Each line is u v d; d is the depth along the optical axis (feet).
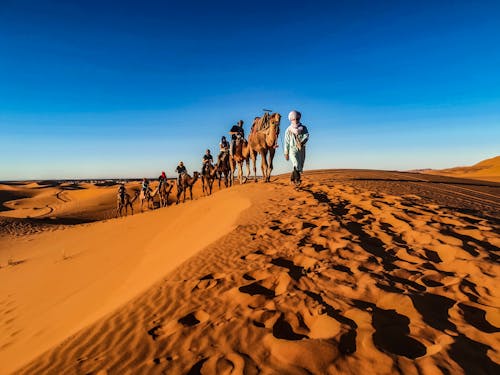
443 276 13.23
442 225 20.44
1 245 77.10
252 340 9.66
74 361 10.06
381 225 21.47
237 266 16.22
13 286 38.75
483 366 7.72
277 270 14.71
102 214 141.69
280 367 8.23
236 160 59.26
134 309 13.38
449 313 10.44
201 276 15.75
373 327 9.40
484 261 14.10
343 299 11.49
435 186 48.14
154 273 23.70
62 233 83.71
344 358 8.25
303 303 11.43
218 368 8.56
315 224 22.22
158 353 9.72
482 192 45.29
